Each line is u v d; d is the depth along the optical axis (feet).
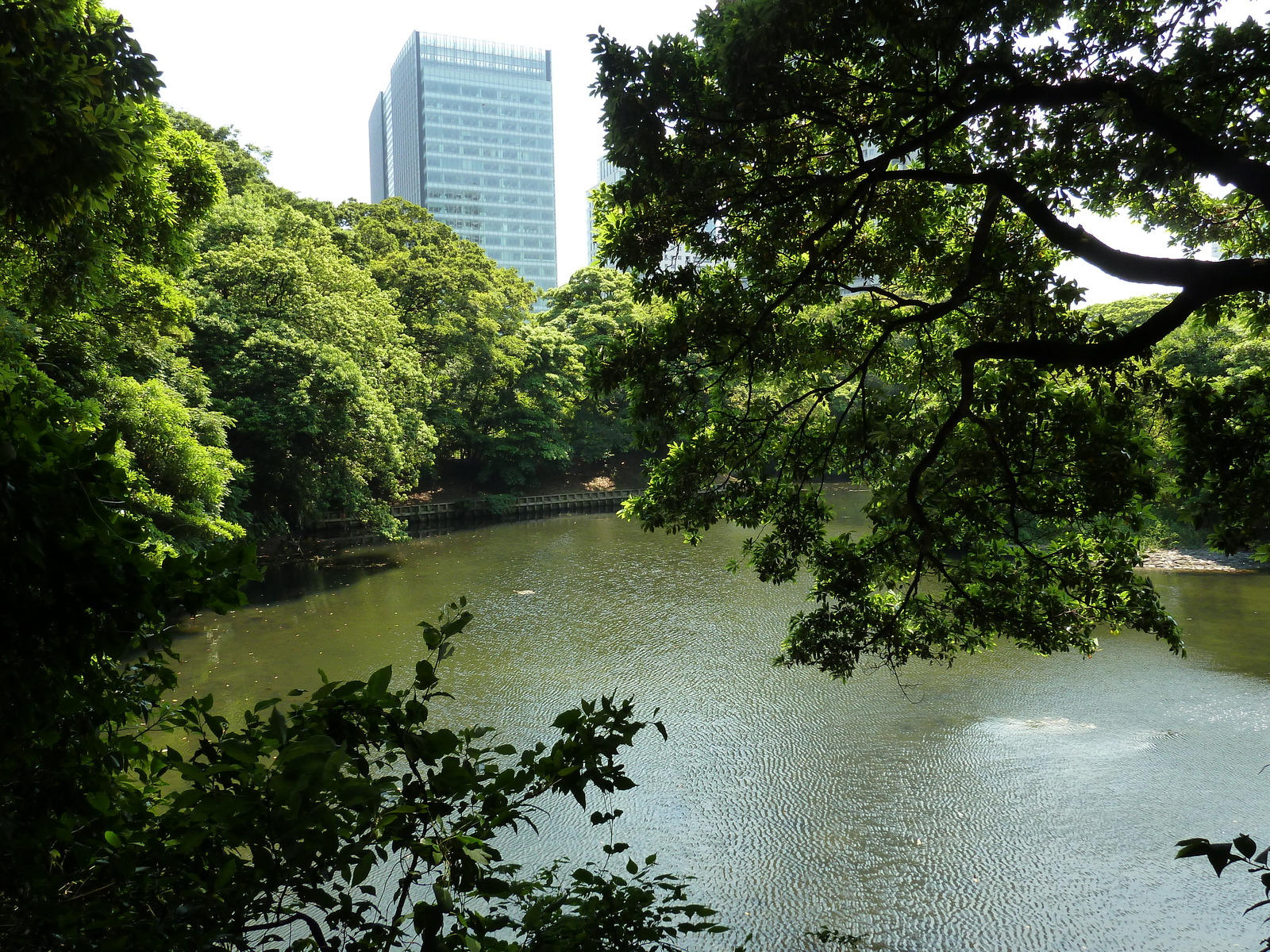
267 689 54.44
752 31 18.24
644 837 37.01
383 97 519.19
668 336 24.94
